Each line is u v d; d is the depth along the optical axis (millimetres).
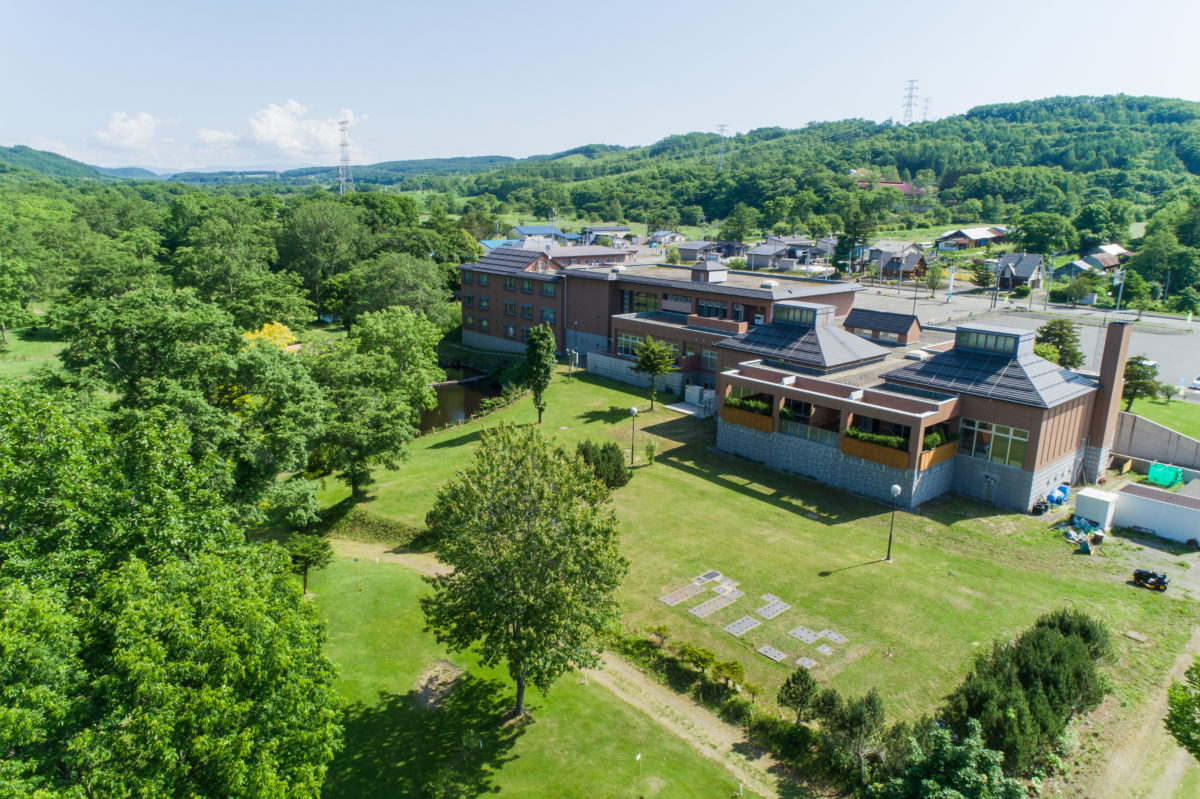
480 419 62750
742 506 43375
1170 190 195625
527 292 86812
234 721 16281
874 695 23828
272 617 18812
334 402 45688
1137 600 32938
